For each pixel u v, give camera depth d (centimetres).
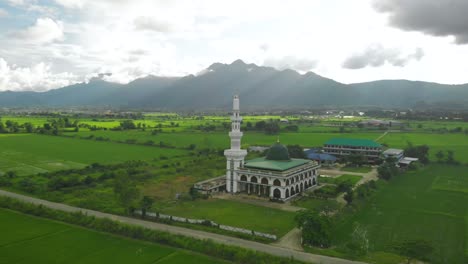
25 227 8975
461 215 10719
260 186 13038
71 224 9262
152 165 17700
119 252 7625
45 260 7162
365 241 8581
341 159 19938
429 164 19375
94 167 16862
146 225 9425
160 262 7188
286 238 8781
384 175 15512
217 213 10800
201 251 7725
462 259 7688
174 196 12562
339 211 10656
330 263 7319
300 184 13525
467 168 18325
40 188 12600
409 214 10806
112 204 11150
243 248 7706
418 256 7388
